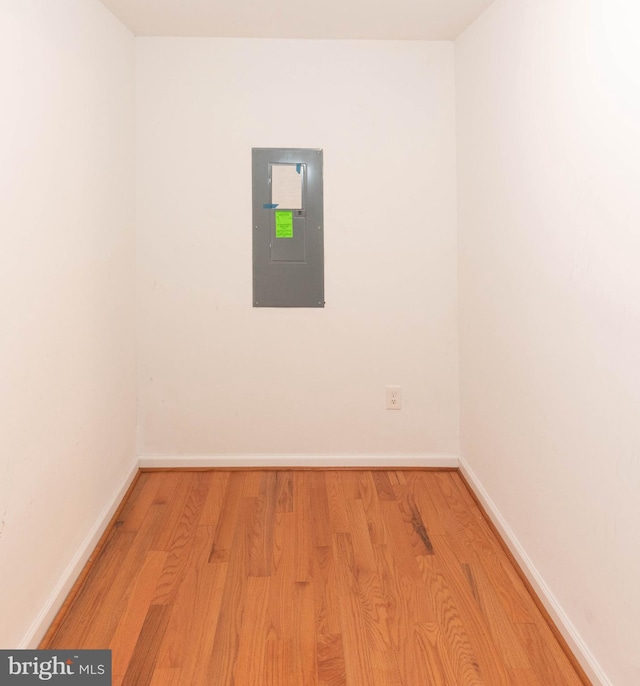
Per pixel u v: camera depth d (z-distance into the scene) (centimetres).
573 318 189
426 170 330
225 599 220
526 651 193
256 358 336
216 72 321
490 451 281
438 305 336
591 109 175
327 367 339
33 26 191
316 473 340
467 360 320
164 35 315
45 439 202
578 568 188
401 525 278
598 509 174
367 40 322
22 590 184
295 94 324
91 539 248
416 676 181
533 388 224
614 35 161
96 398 259
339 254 333
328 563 245
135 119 319
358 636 199
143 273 329
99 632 201
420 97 326
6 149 173
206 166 325
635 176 151
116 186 286
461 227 323
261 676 181
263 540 263
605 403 170
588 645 180
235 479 330
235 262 331
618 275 161
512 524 250
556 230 201
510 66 243
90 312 250
